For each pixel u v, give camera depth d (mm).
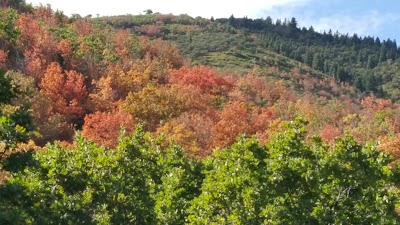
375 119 84062
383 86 186500
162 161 25984
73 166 19438
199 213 20062
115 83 72750
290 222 17859
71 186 19219
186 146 49469
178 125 52250
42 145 52875
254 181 18812
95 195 19516
